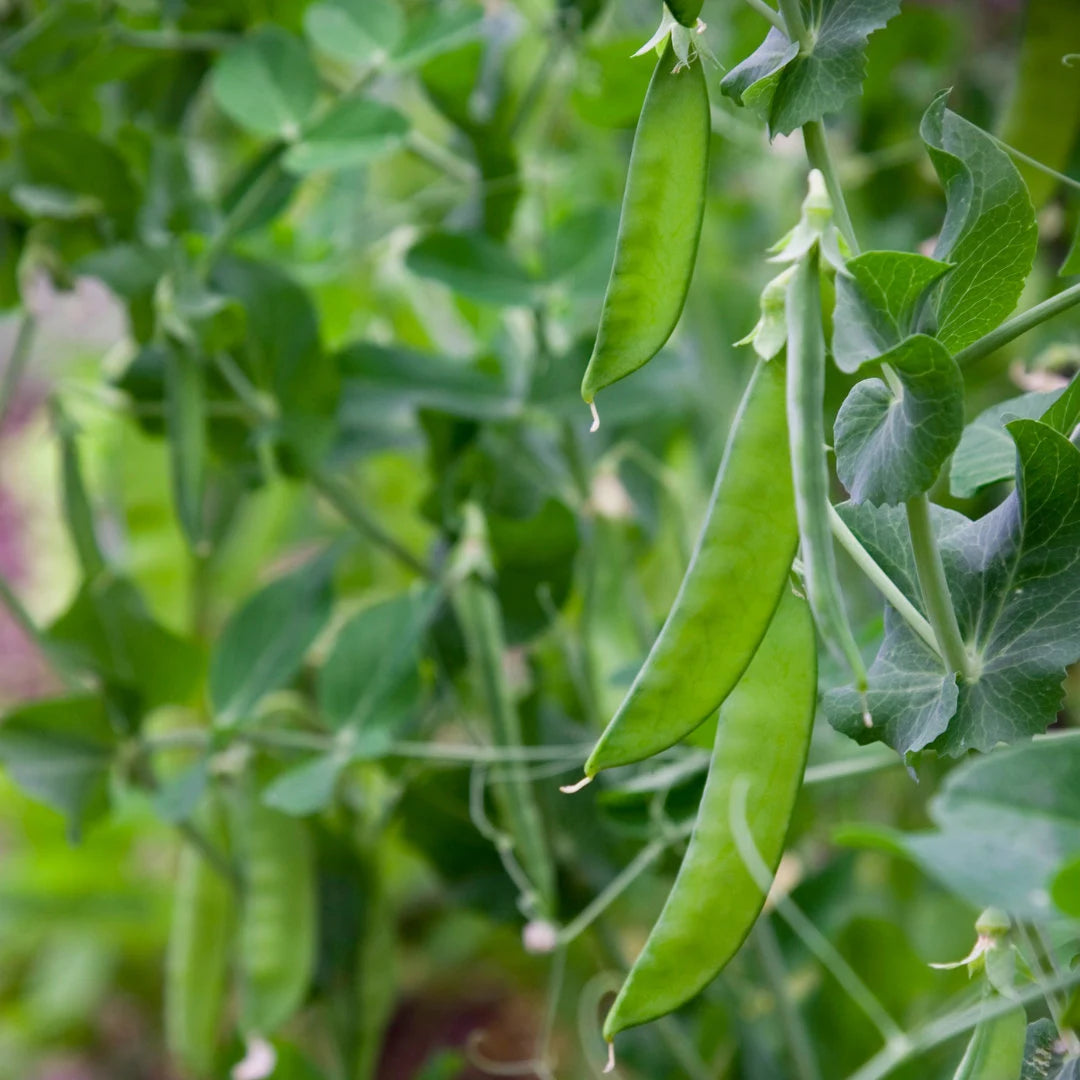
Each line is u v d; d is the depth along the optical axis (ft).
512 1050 4.83
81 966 5.13
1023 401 2.43
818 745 3.24
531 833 2.92
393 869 4.33
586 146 4.11
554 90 3.84
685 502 3.59
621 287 2.25
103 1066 5.26
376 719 2.97
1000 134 2.69
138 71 3.61
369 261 4.01
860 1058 3.12
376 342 3.30
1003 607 2.28
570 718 3.36
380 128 3.04
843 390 2.60
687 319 3.85
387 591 4.38
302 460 3.16
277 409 3.17
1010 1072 2.26
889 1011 3.18
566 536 3.01
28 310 3.37
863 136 3.85
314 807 2.89
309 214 3.87
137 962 5.13
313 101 3.14
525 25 3.62
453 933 4.54
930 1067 3.03
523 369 3.40
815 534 2.10
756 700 2.26
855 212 3.84
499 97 3.36
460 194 3.65
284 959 3.13
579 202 4.13
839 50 2.22
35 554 5.92
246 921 3.15
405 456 4.28
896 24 3.65
